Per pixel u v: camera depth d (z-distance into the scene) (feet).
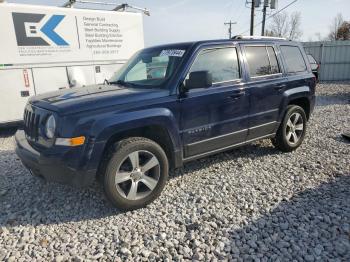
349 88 53.21
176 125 12.56
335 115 29.66
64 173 10.72
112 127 10.96
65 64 27.53
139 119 11.47
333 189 13.28
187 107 12.83
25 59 25.53
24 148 12.01
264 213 11.54
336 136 21.61
